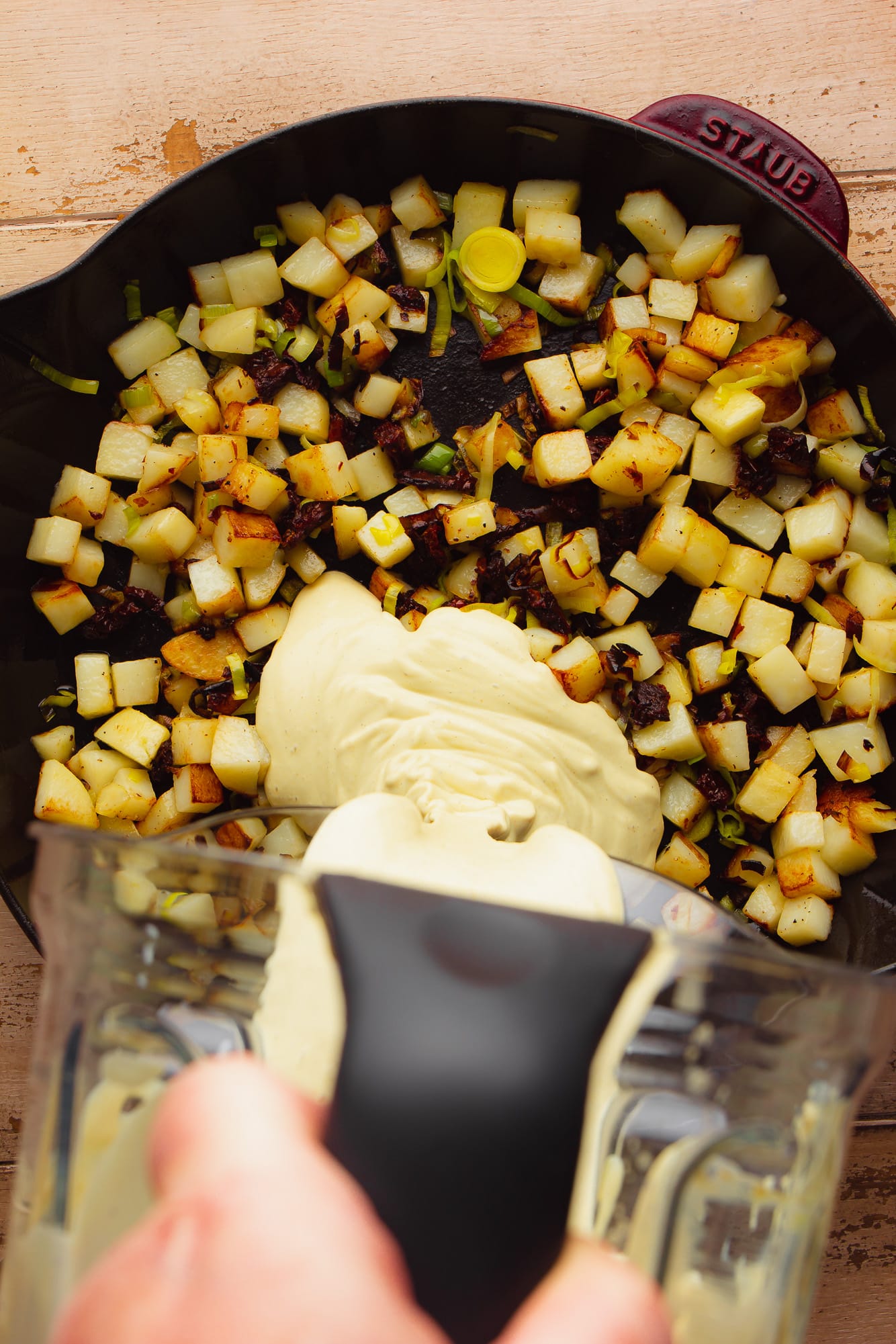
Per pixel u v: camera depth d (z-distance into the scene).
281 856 0.47
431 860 0.39
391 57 0.50
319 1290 0.22
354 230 0.48
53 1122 0.32
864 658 0.48
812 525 0.48
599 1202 0.31
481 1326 0.24
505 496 0.50
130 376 0.49
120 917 0.33
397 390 0.49
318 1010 0.32
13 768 0.48
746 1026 0.32
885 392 0.48
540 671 0.46
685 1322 0.31
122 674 0.49
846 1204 0.50
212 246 0.49
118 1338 0.23
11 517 0.48
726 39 0.50
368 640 0.47
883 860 0.48
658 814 0.47
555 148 0.47
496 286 0.49
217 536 0.48
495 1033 0.26
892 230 0.50
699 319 0.48
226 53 0.51
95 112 0.51
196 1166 0.25
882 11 0.50
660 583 0.49
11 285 0.51
